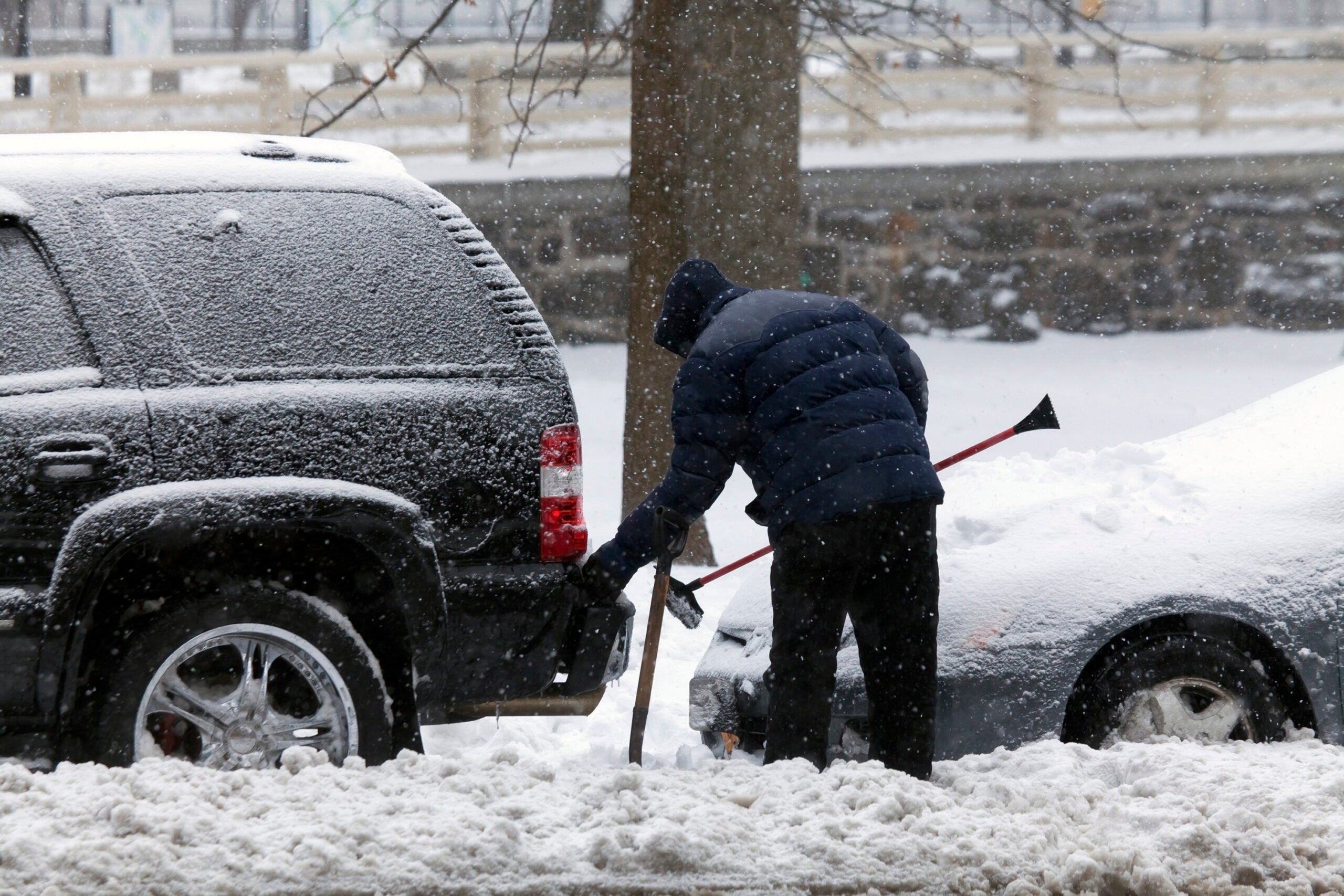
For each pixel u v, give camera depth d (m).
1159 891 12.76
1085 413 53.44
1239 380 59.44
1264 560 17.33
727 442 15.91
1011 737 16.91
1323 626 17.00
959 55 43.19
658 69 33.09
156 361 15.65
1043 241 68.81
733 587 30.53
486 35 73.69
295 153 17.66
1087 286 69.19
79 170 16.30
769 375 15.80
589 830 13.78
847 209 68.50
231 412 15.60
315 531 15.69
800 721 15.84
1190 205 69.00
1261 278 69.50
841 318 16.39
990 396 56.94
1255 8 80.50
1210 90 73.56
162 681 15.23
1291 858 13.41
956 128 71.25
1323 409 20.41
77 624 14.90
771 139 35.31
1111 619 16.97
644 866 13.12
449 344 16.59
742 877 13.04
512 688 16.47
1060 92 72.94
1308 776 15.29
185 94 70.62
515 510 16.41
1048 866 13.20
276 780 14.34
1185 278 69.44
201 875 12.62
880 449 15.59
